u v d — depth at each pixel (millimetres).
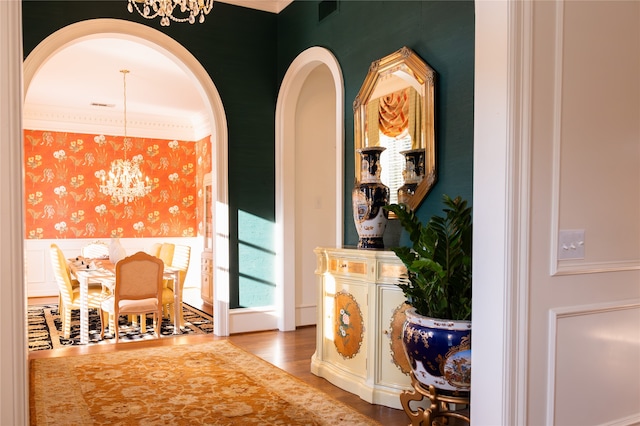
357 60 4227
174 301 5504
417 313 2699
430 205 3387
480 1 2049
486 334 2035
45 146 8305
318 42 4777
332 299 3652
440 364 2463
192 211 9469
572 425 2168
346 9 4367
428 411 2537
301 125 5539
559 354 2123
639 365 2404
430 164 3311
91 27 4523
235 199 5199
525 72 1968
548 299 2072
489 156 2020
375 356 3209
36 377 3615
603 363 2271
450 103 3223
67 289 5262
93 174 8656
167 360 4082
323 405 3100
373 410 3076
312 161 5609
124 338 5234
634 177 2361
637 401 2404
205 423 2803
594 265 2209
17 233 1392
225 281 5102
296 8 5117
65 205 8461
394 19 3771
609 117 2252
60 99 7770
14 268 1382
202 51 5039
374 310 3213
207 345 4609
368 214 3496
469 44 3072
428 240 2570
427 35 3438
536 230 2029
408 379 3102
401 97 3592
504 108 1953
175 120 9242
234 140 5191
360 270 3361
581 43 2150
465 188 3100
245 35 5270
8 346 1370
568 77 2109
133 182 8789
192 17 3141
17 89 1396
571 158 2127
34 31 4305
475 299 2086
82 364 3955
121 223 8883
